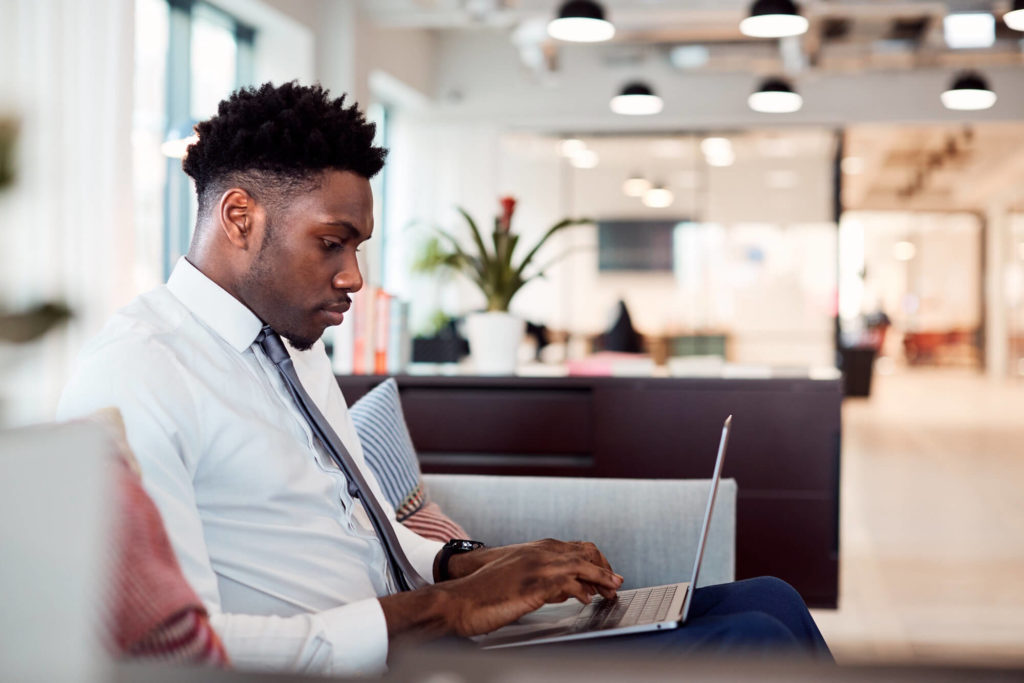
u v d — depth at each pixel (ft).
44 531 1.79
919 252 68.80
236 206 4.27
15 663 1.74
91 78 14.23
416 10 24.72
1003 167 49.49
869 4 23.77
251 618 3.54
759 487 10.30
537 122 34.09
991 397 45.09
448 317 24.93
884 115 33.04
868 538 15.99
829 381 10.22
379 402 6.90
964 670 1.80
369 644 3.62
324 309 4.42
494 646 4.18
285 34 23.63
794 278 34.17
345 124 4.35
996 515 17.89
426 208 34.35
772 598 4.59
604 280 34.65
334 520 4.41
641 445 10.43
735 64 30.91
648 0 24.57
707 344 34.42
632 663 1.80
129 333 3.94
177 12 20.58
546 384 10.49
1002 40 28.43
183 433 3.87
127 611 2.61
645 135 34.45
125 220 14.73
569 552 4.81
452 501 6.90
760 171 34.17
